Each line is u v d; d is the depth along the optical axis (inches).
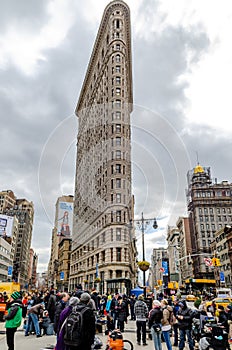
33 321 459.2
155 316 329.1
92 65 2817.4
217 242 2854.3
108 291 1581.0
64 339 183.2
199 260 3609.7
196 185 4163.4
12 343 301.1
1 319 619.5
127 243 1573.6
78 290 374.6
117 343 291.6
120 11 2544.3
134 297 793.6
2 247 3683.6
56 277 4010.8
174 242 4975.4
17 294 319.3
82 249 1993.1
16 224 4813.0
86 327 182.9
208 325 345.7
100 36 2669.8
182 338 355.3
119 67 2252.7
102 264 1633.9
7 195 6747.1
